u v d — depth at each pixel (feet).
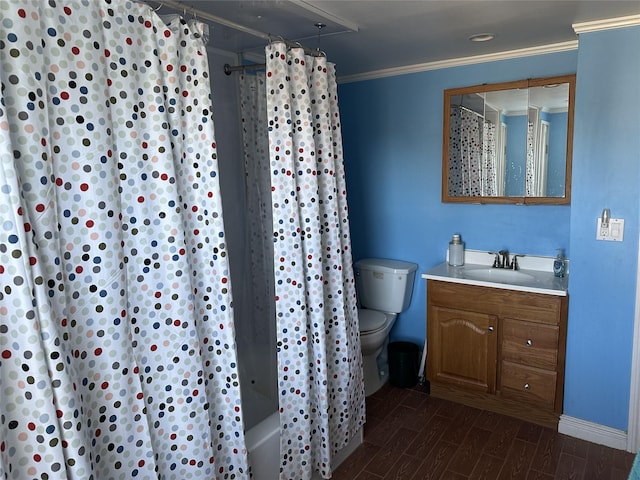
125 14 4.37
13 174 3.38
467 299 9.02
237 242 8.43
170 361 4.94
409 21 7.02
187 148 5.18
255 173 8.20
